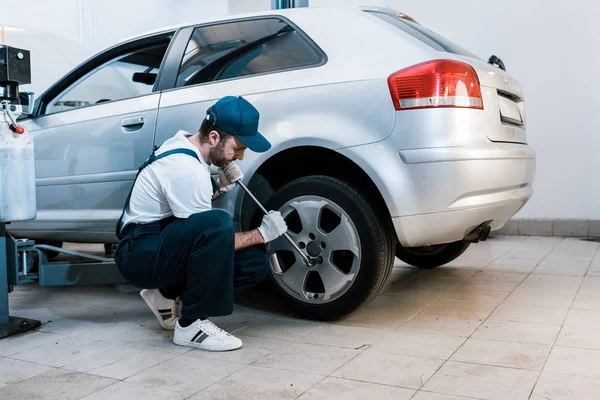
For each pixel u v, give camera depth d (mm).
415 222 2111
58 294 3039
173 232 1984
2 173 2133
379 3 5391
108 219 2752
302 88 2293
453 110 2076
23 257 2377
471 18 5055
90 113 2854
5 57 2062
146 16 5980
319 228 2256
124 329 2322
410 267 3525
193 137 2100
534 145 4918
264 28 2533
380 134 2129
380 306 2578
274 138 2301
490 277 3174
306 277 2305
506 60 4961
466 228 2207
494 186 2186
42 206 2998
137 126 2674
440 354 1900
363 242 2184
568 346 1954
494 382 1642
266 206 2365
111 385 1682
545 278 3111
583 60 4684
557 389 1580
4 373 1802
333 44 2332
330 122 2211
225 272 1981
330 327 2262
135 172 2658
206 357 1932
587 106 4699
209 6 6238
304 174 2512
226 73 2541
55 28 5168
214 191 2389
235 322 2367
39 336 2230
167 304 2256
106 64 3018
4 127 2131
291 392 1598
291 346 2027
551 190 4879
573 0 4668
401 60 2164
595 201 4734
